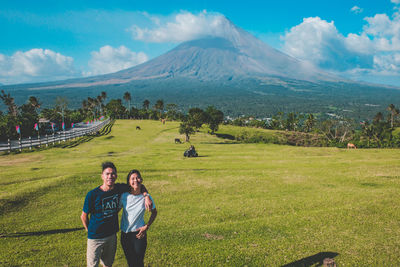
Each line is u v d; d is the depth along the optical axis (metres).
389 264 7.38
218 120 86.00
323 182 17.56
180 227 10.32
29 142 38.75
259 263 7.49
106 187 5.30
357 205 12.39
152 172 20.17
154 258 7.73
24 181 16.70
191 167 22.56
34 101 106.81
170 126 89.50
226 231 9.65
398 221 10.45
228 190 15.88
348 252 8.03
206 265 7.40
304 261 7.55
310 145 74.56
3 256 7.88
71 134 49.41
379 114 117.38
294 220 10.65
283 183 17.38
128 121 109.31
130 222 5.38
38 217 11.44
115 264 7.43
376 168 21.45
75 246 8.56
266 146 47.84
